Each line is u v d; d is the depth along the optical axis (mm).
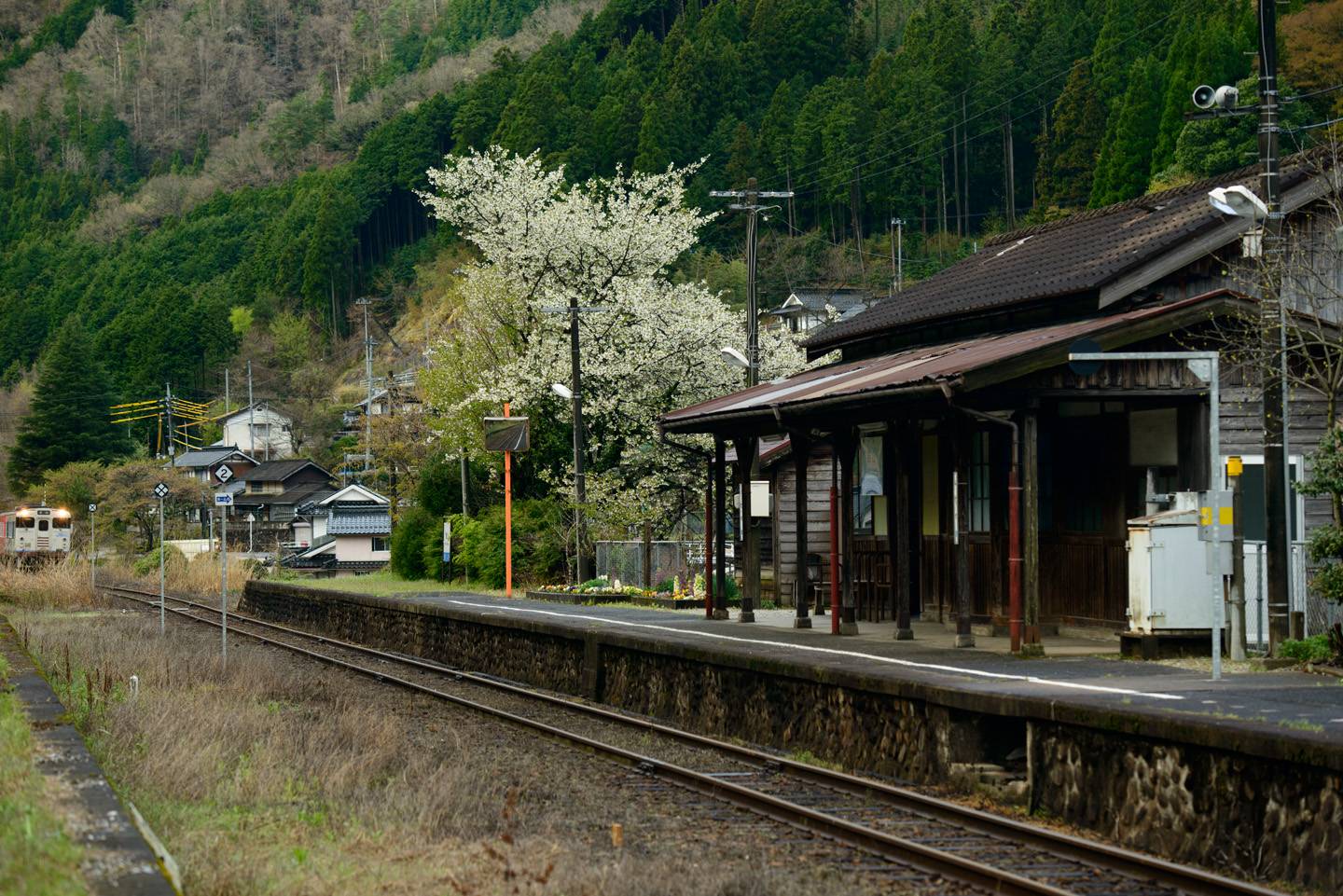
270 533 76750
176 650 22953
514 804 10406
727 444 35344
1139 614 14750
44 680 15461
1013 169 83750
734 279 76062
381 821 10086
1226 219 17031
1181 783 9594
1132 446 17047
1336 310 18891
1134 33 73938
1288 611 14297
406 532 45219
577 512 33719
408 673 23375
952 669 13492
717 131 87500
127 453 87188
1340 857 8234
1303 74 46250
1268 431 14555
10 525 59062
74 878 6430
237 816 10242
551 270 39531
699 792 11930
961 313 19578
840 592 18562
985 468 18656
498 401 39062
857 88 87500
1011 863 9031
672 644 17094
